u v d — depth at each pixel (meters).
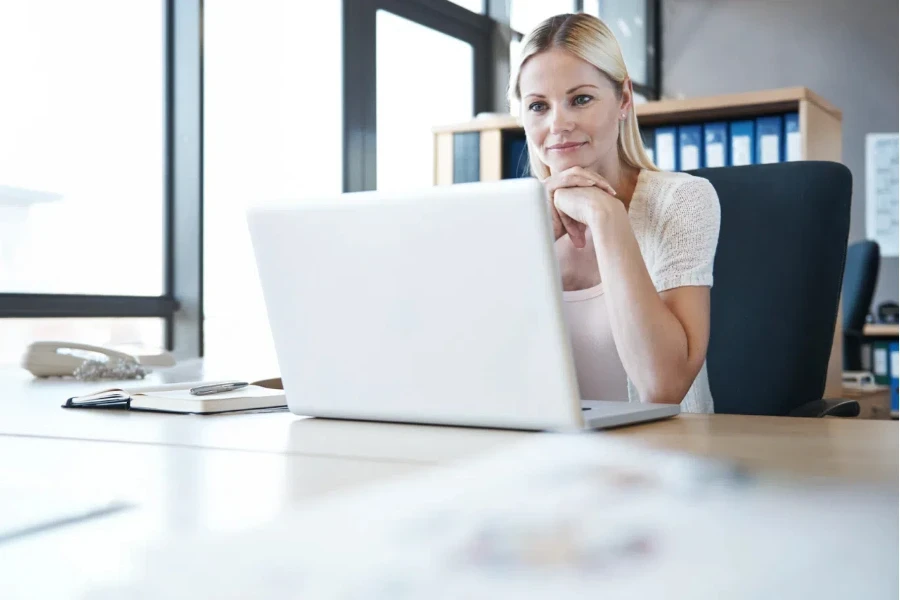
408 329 0.88
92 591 0.34
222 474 0.66
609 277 1.20
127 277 2.75
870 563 0.28
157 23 2.82
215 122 2.93
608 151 1.53
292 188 3.20
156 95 2.84
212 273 2.94
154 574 0.34
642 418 0.92
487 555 0.29
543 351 0.81
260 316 3.06
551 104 1.50
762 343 1.61
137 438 0.86
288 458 0.73
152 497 0.57
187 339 2.90
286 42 3.16
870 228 5.02
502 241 0.80
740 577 0.27
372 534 0.33
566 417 0.81
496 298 0.82
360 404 0.94
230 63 2.97
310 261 0.92
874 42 5.07
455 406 0.87
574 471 0.39
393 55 3.60
